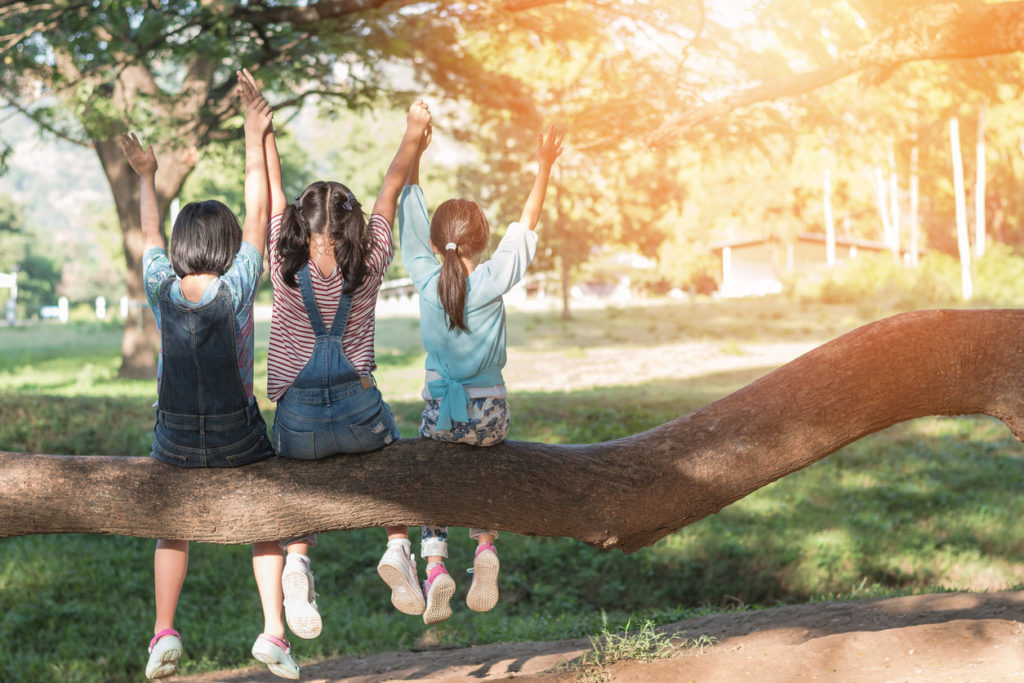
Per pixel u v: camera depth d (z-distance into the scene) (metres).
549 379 24.03
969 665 4.39
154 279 3.39
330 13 11.78
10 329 52.66
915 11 5.89
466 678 5.07
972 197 50.88
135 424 15.16
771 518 11.74
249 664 7.31
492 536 3.95
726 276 58.81
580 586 10.12
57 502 3.62
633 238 35.00
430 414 3.63
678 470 3.99
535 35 11.79
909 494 12.70
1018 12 5.50
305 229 3.36
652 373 24.81
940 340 4.16
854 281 44.09
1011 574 10.02
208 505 3.62
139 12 14.09
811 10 7.97
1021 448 15.39
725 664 4.66
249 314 3.40
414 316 50.00
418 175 3.88
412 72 16.73
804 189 55.28
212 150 22.80
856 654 4.69
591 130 10.70
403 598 3.71
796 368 4.21
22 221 97.62
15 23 14.50
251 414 3.53
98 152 24.33
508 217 31.08
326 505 3.65
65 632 8.42
